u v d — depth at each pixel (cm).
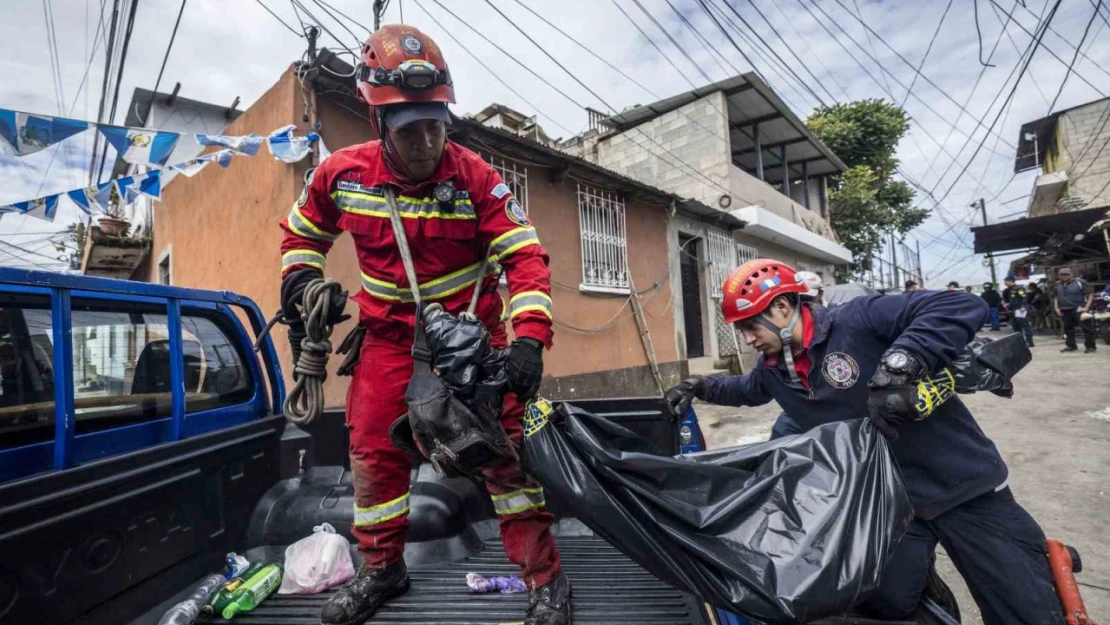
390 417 178
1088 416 610
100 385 176
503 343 193
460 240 169
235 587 181
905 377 146
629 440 158
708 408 823
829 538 131
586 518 142
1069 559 161
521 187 644
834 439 153
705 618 167
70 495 147
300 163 465
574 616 172
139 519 169
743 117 1285
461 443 140
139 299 189
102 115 588
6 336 153
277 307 494
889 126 1944
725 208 1111
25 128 308
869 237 2075
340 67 452
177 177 780
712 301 1038
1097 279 1614
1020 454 500
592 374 738
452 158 166
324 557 196
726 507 138
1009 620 165
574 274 716
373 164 168
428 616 176
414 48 150
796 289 177
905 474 170
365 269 176
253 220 531
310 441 249
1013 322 1320
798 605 121
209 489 199
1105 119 1895
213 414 216
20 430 153
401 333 176
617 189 789
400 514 183
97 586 154
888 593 171
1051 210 2284
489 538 243
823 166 1641
